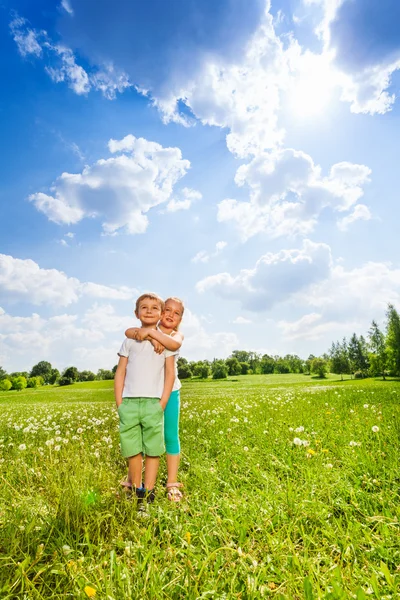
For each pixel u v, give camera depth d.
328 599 1.41
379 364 70.56
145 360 3.05
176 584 1.56
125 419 2.92
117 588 1.52
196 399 15.68
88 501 2.32
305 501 2.28
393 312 65.62
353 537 1.92
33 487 2.87
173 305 3.41
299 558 1.75
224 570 1.67
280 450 3.75
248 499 2.54
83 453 3.96
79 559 1.75
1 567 1.66
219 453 4.04
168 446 3.16
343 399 8.95
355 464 3.00
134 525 2.16
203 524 2.13
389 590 1.50
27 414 11.70
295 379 83.38
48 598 1.49
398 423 4.53
